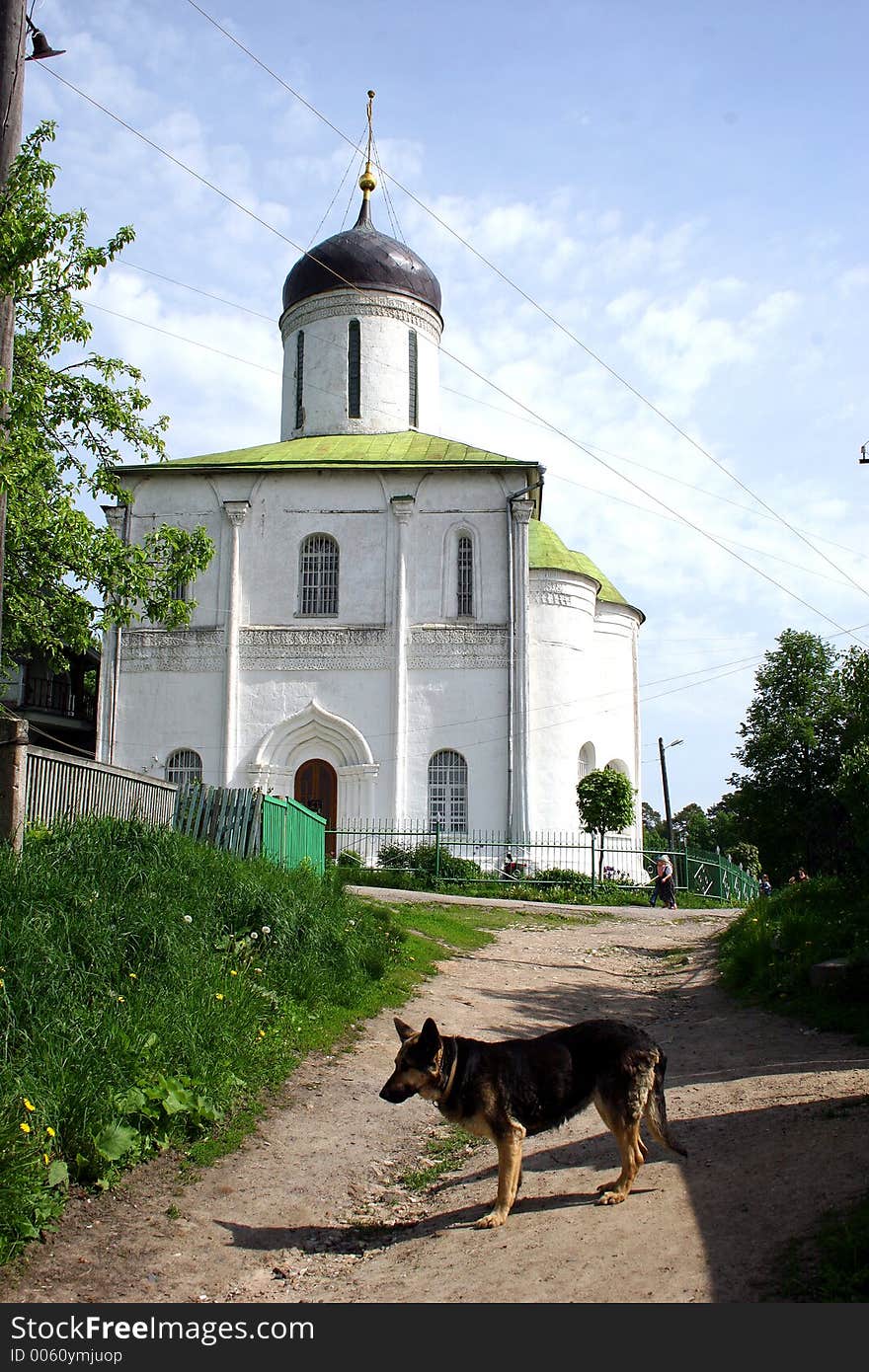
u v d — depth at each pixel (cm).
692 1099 919
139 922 1062
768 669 4081
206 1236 709
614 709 3984
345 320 4116
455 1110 708
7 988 860
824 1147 712
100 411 2002
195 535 2112
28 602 1950
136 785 1599
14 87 1308
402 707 3450
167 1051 900
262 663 3522
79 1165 742
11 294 1349
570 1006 1447
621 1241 618
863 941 1355
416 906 2298
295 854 1972
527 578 3531
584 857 3462
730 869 4053
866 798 1473
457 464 3556
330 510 3606
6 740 1272
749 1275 551
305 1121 923
